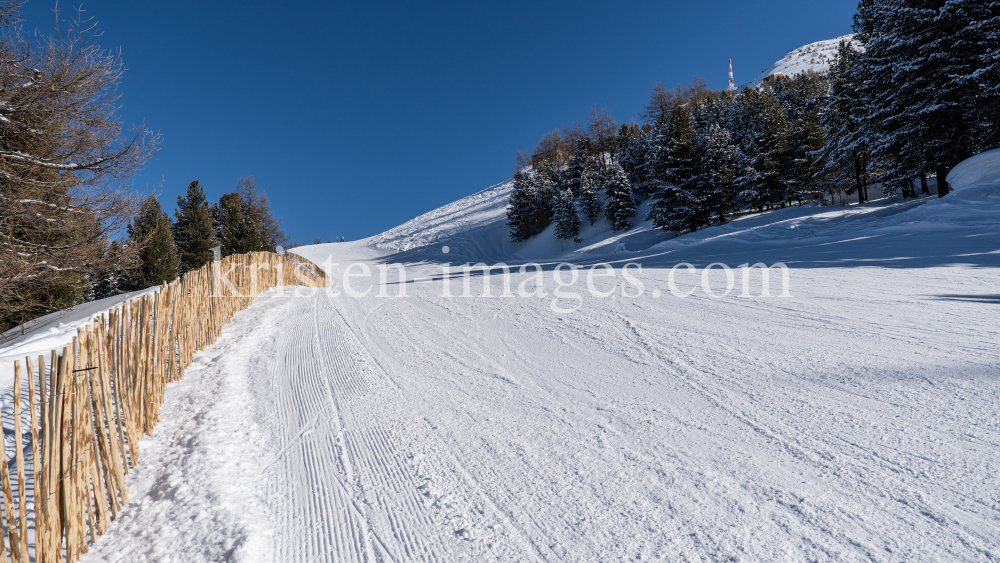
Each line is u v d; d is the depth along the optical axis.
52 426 2.53
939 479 2.64
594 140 74.12
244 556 2.56
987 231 12.05
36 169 8.73
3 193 8.36
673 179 35.94
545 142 95.75
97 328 3.15
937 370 4.04
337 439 4.02
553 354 5.88
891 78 22.30
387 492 3.16
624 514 2.66
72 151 9.06
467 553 2.49
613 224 48.19
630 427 3.71
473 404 4.53
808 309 6.45
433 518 2.83
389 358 6.36
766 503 2.62
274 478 3.46
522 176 58.66
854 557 2.15
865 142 28.08
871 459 2.91
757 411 3.72
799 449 3.12
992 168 18.27
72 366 2.71
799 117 38.00
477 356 6.13
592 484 2.99
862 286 7.54
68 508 2.60
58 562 2.53
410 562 2.46
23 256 8.69
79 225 9.40
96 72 8.91
